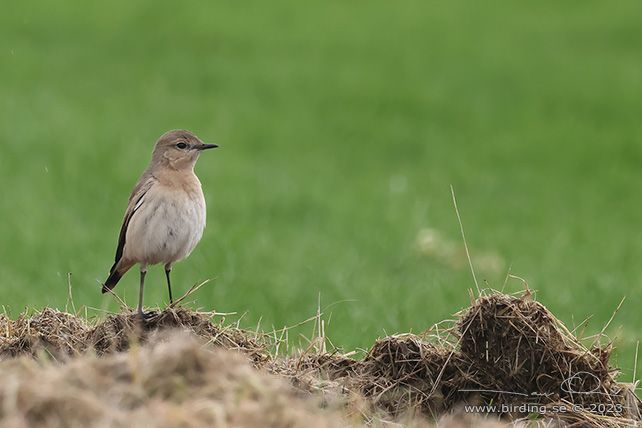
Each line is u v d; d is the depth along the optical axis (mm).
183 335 7008
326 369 7945
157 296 12008
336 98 30109
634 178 23531
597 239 17281
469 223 18578
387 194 20781
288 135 26062
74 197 18000
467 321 7727
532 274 14398
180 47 35281
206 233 15859
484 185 22312
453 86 32188
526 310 7668
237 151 23969
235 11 41344
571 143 26391
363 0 45188
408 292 13109
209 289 12578
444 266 15289
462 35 39312
